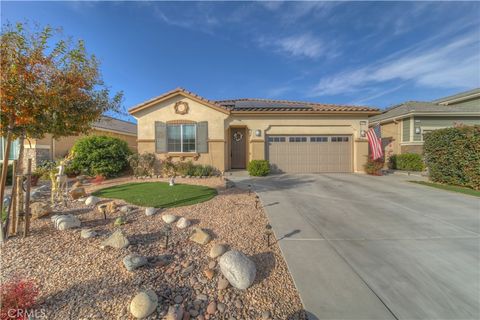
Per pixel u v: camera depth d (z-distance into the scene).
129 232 4.50
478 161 9.24
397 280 3.30
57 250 3.78
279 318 2.62
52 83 4.27
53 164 12.48
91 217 5.30
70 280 3.11
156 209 5.85
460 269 3.59
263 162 13.33
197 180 11.15
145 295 2.70
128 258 3.35
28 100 3.96
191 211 5.89
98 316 2.58
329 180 11.93
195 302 2.85
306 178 12.57
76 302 2.76
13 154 13.65
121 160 13.03
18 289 2.61
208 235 4.34
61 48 4.35
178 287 3.07
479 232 5.07
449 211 6.59
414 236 4.86
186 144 13.90
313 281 3.27
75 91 4.55
